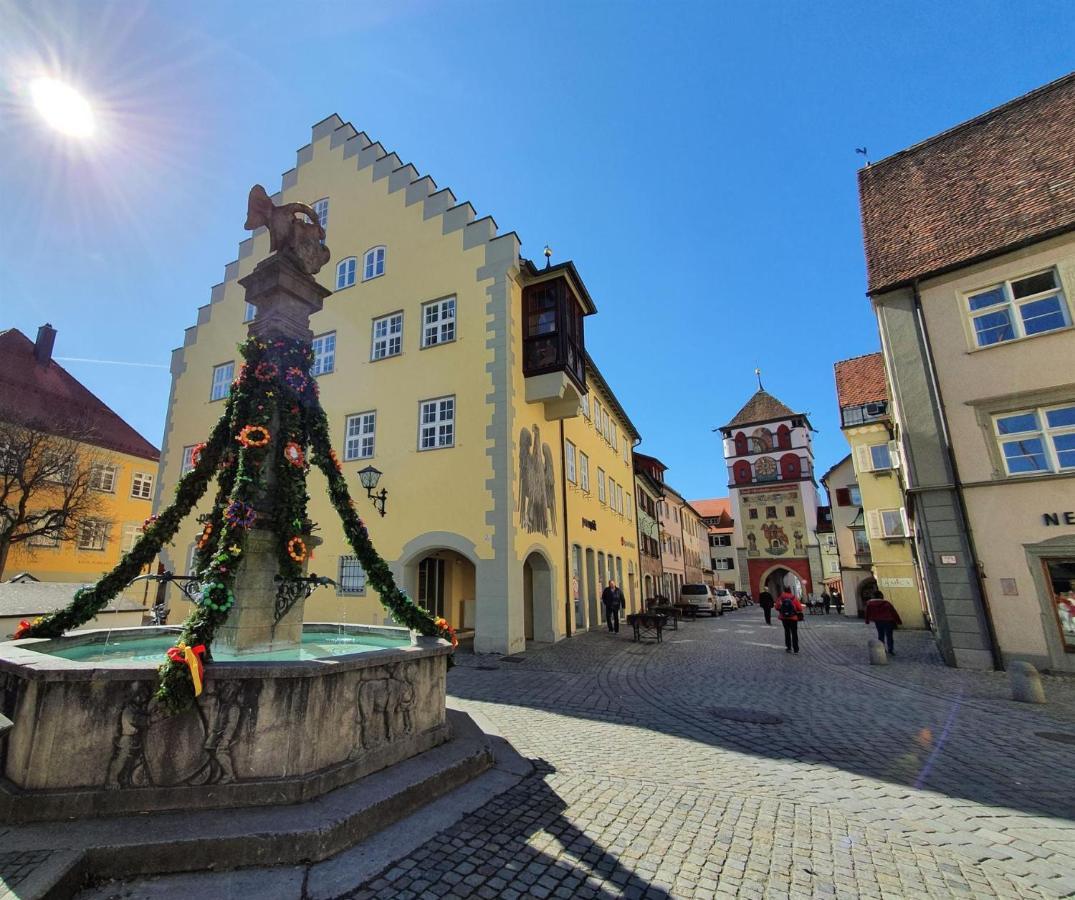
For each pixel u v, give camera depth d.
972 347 12.18
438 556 17.83
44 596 11.84
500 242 15.49
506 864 3.25
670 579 41.94
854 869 3.31
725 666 11.68
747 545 53.47
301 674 3.73
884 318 13.40
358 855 3.23
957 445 12.02
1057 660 10.38
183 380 21.56
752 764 5.28
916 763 5.35
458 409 14.98
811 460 55.53
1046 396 11.21
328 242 19.00
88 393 31.62
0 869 2.72
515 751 5.43
